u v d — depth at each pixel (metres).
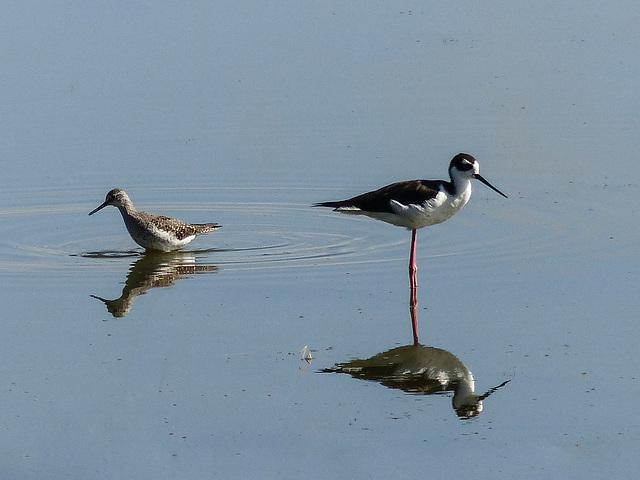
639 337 12.66
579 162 20.77
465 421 10.73
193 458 10.10
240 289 15.05
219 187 20.72
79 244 18.00
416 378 11.86
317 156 21.81
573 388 11.36
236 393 11.57
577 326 13.10
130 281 15.66
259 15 30.17
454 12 30.59
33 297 14.95
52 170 21.47
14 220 19.20
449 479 9.58
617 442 10.17
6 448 10.38
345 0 31.64
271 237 18.06
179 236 17.34
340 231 18.25
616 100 24.09
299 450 10.22
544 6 31.11
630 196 18.81
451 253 16.42
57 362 12.54
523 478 9.58
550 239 16.81
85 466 10.03
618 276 14.86
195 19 29.72
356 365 12.29
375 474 9.73
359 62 26.94
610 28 28.75
